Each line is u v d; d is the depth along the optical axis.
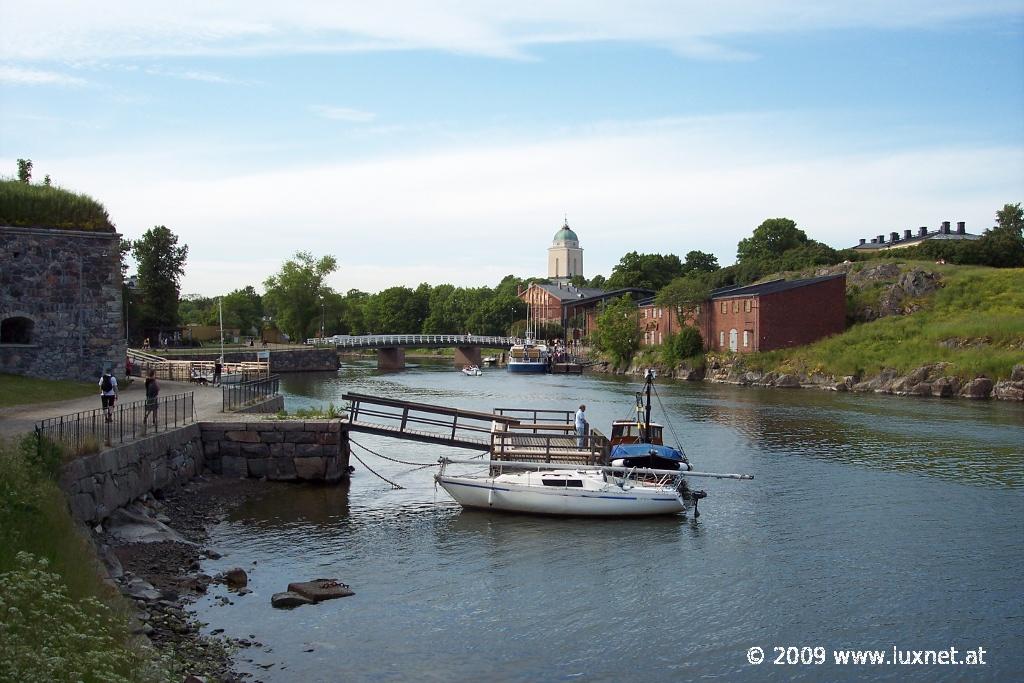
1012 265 112.12
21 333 40.09
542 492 27.34
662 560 22.98
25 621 12.02
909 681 16.00
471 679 15.55
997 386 68.06
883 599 20.16
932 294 94.25
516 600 19.77
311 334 146.38
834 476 34.25
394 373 110.19
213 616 17.81
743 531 25.94
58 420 27.52
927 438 44.62
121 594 16.59
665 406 62.19
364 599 19.47
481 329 182.50
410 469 34.50
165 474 26.83
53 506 16.97
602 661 16.55
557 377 102.75
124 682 11.57
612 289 168.25
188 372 55.28
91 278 40.22
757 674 16.16
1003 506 29.08
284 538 24.16
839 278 92.31
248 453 30.84
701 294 100.88
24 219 39.19
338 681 15.16
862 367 79.44
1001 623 18.75
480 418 33.72
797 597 20.23
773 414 56.31
